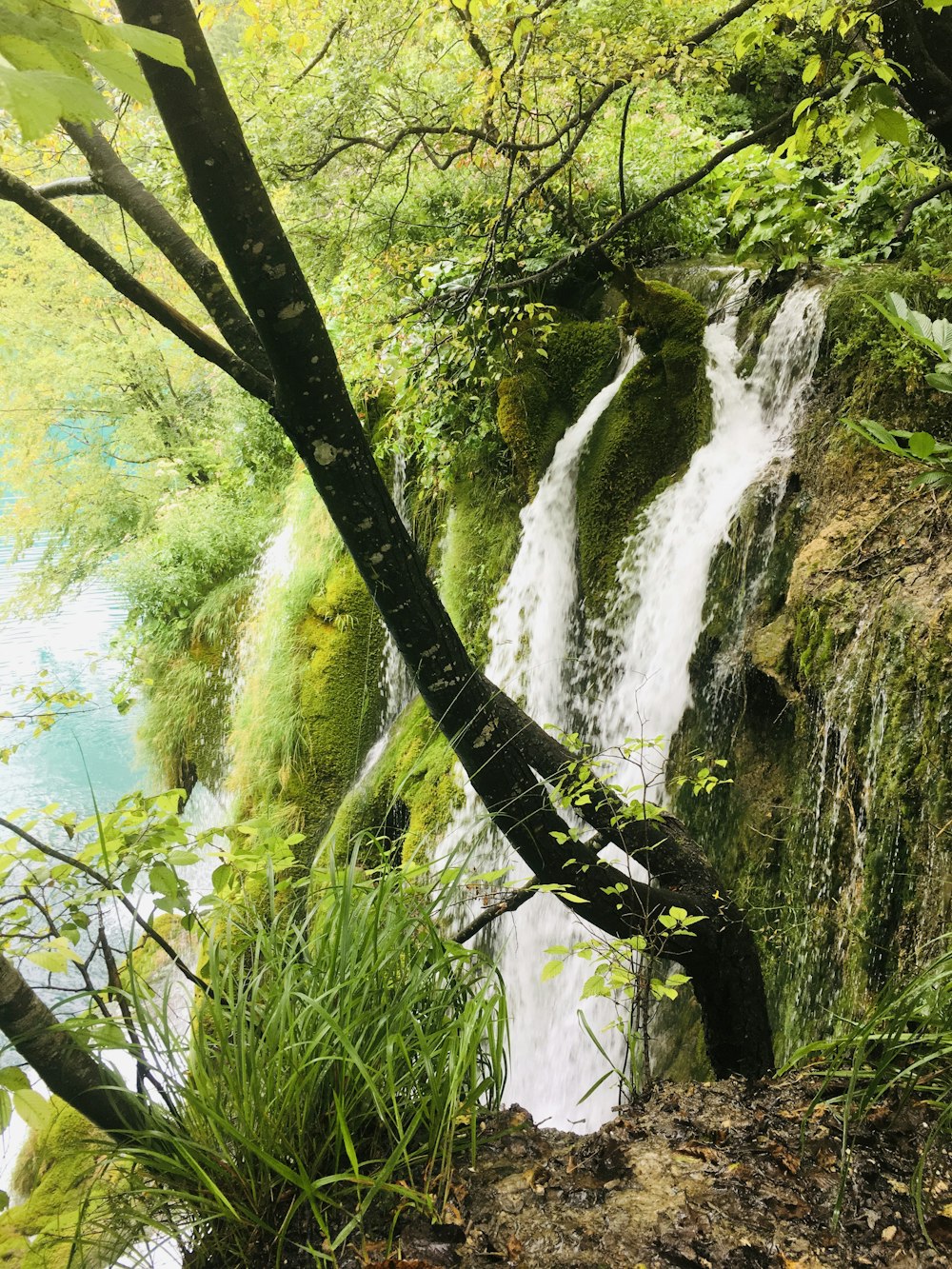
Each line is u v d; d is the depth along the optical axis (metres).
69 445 14.13
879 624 3.95
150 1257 1.85
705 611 5.34
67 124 2.74
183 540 11.68
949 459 1.90
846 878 3.88
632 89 4.58
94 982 7.42
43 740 12.90
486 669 7.56
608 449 6.44
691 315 6.22
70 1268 1.84
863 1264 1.60
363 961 2.00
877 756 3.75
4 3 0.87
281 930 2.21
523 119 5.32
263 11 5.30
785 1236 1.67
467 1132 2.00
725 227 7.34
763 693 4.73
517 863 6.16
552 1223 1.74
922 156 5.64
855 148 3.50
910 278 5.09
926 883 3.36
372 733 9.02
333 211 7.78
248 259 2.33
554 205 6.12
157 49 0.92
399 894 2.14
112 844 2.15
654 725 5.61
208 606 11.23
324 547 9.85
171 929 7.54
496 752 3.02
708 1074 4.29
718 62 4.96
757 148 6.66
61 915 2.13
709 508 5.58
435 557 8.74
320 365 2.53
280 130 5.97
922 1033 2.04
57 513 13.40
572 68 4.76
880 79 3.26
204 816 11.16
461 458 8.19
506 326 6.01
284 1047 1.83
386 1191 1.83
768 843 4.49
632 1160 1.90
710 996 3.35
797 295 5.66
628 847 3.32
